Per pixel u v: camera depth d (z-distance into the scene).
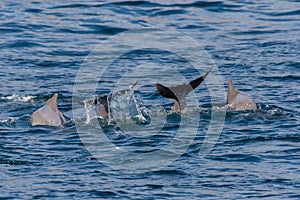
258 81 77.19
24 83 76.62
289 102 69.75
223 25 99.75
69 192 50.47
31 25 97.44
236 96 67.94
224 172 53.62
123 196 49.97
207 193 50.44
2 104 69.94
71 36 94.12
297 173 53.19
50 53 87.44
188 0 109.25
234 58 85.62
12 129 62.47
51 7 105.44
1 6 105.56
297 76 78.44
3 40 91.69
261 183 51.78
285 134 60.81
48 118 63.81
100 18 100.75
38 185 51.47
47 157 56.25
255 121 64.12
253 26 99.44
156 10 104.56
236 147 58.25
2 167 54.31
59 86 75.94
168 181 52.25
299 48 88.94
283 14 105.19
